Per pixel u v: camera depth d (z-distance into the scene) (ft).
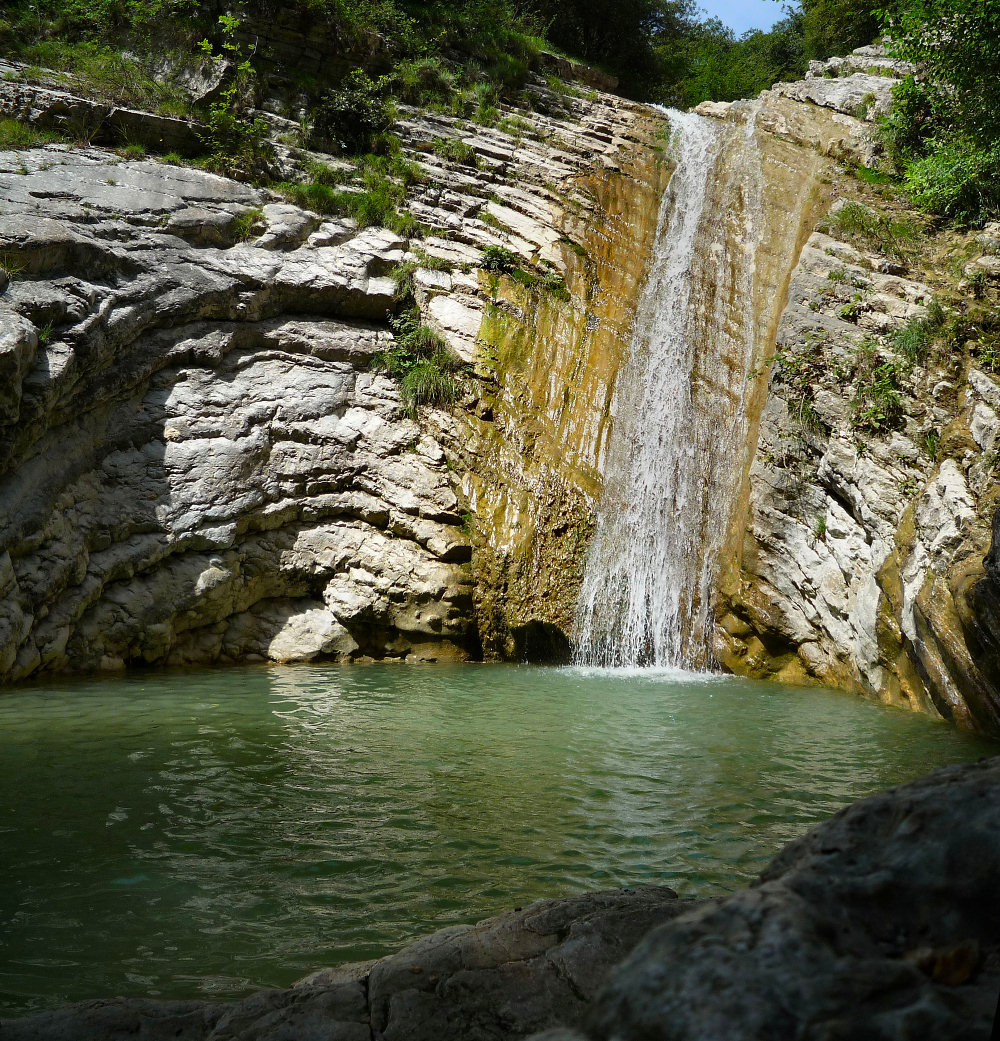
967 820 6.81
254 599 44.96
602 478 49.83
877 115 67.67
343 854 18.25
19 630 36.24
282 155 61.26
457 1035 9.27
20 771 23.54
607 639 46.85
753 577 44.73
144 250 46.75
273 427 46.73
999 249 48.70
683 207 64.69
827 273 49.80
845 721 32.68
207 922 14.99
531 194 64.85
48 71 58.75
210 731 28.53
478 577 46.14
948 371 40.65
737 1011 5.45
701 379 52.24
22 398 36.14
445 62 76.48
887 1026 5.31
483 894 16.37
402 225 58.23
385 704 33.65
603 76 90.27
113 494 41.73
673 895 12.44
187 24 64.49
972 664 31.09
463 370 51.55
